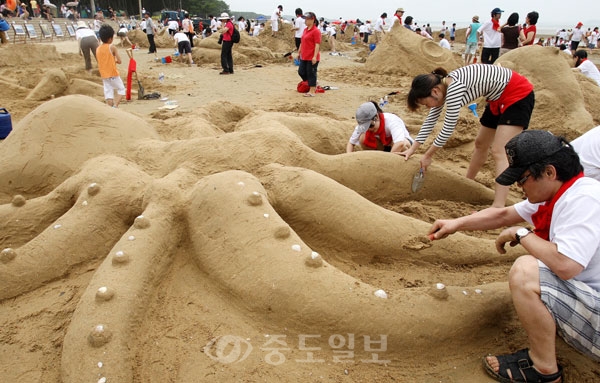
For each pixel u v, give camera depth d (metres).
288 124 4.79
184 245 3.00
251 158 3.56
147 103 8.75
